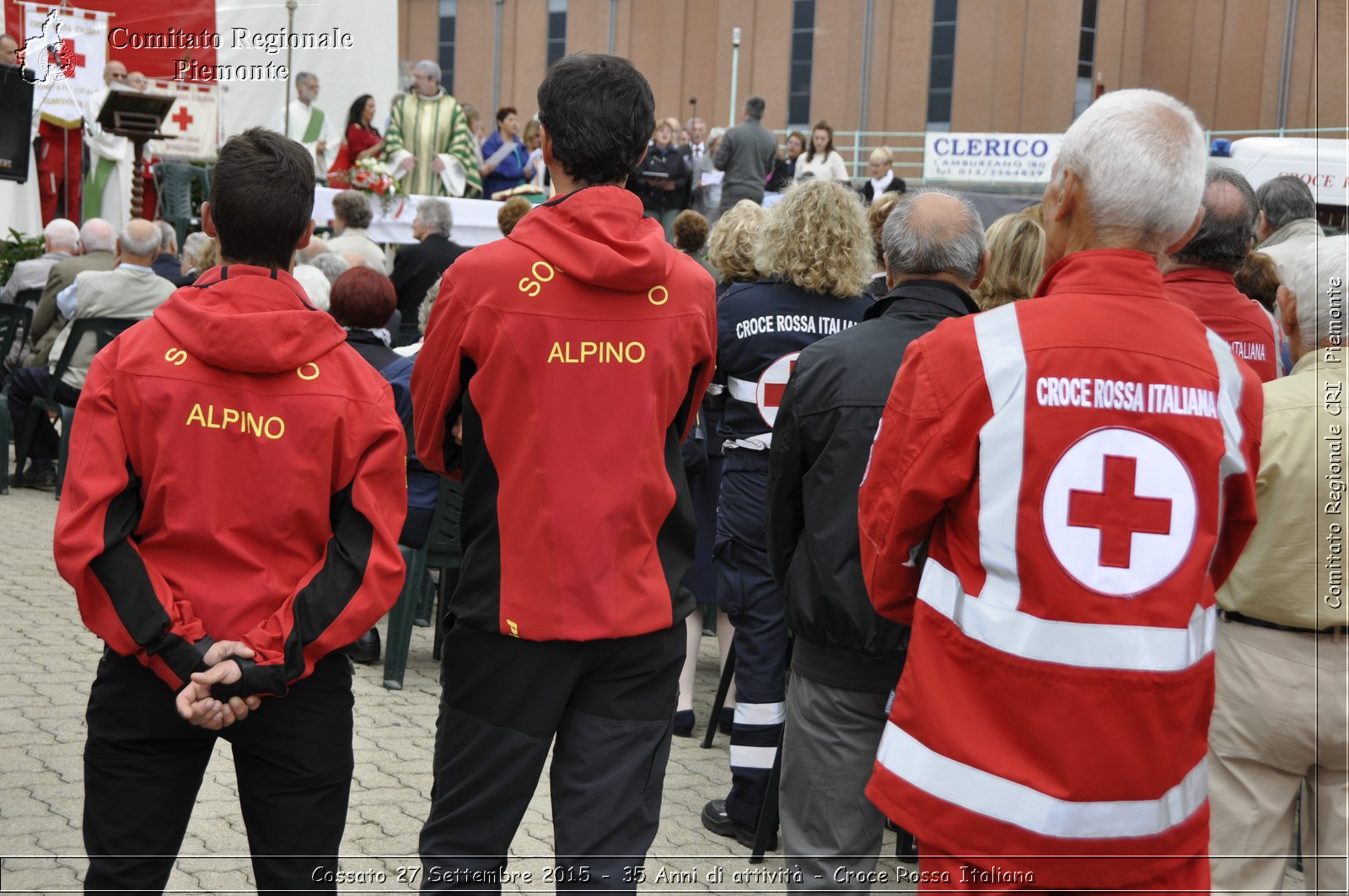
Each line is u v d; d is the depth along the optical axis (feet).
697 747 15.40
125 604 7.30
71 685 15.56
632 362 8.02
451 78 122.93
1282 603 9.05
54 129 38.06
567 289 7.97
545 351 7.91
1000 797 6.43
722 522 12.76
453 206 35.35
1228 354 6.84
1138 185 6.68
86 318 24.57
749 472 12.50
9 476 26.96
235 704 7.36
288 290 7.93
